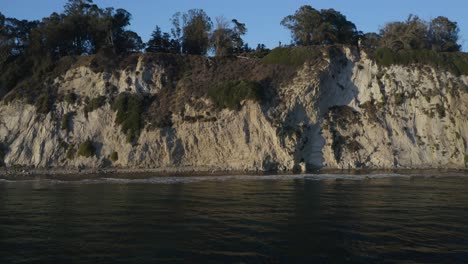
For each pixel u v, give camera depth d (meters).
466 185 34.97
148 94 61.59
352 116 57.66
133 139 55.44
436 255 15.20
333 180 39.84
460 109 57.28
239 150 53.72
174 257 15.09
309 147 54.81
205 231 18.58
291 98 56.19
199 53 78.06
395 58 61.66
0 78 65.94
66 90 62.31
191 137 55.34
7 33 69.06
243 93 56.34
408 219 20.86
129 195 29.91
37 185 37.34
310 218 21.17
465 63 61.78
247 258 14.94
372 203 25.70
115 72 63.34
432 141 56.00
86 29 74.56
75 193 31.31
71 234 18.23
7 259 14.95
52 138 56.78
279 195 29.42
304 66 59.94
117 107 58.78
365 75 60.94
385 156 54.47
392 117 57.50
